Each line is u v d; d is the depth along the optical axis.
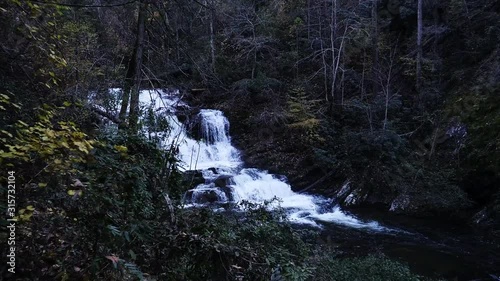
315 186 13.95
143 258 3.22
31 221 2.78
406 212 11.70
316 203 12.74
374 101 15.53
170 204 3.84
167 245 3.32
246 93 17.36
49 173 2.80
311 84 18.27
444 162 12.89
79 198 2.85
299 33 19.16
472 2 16.11
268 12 19.34
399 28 18.88
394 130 14.09
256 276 3.37
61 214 2.88
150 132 5.36
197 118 15.53
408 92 16.69
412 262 8.21
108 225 2.72
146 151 4.26
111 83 6.87
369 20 17.52
